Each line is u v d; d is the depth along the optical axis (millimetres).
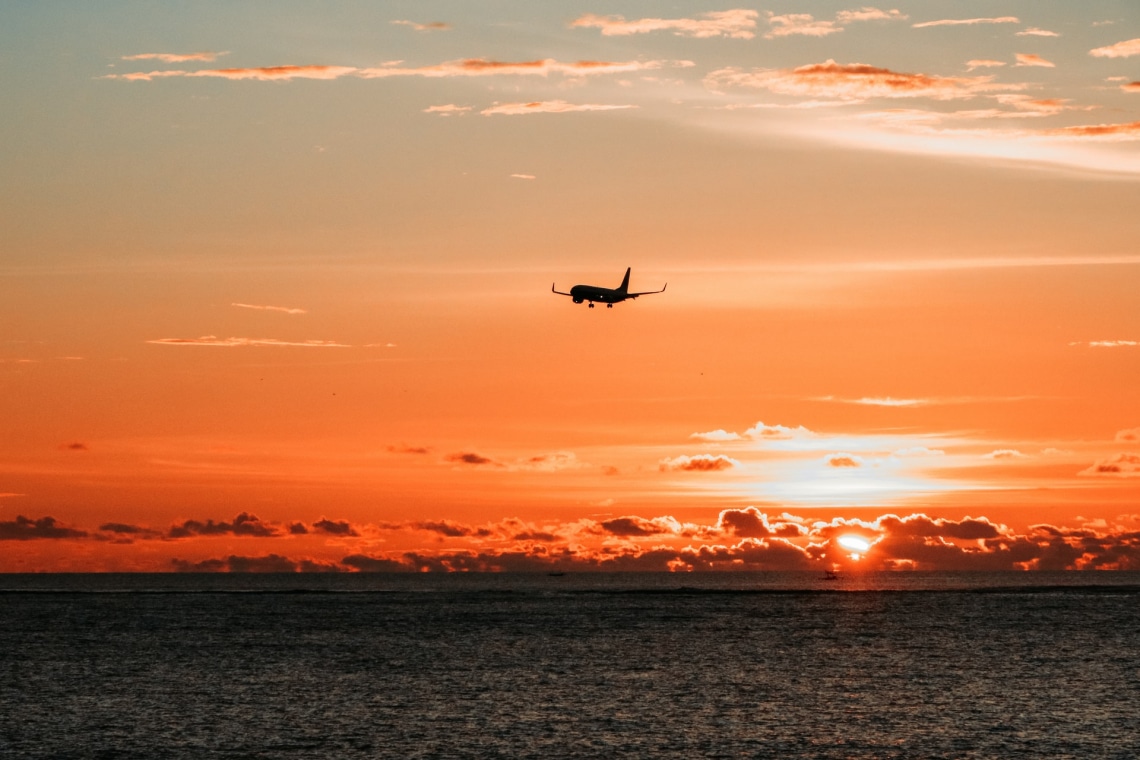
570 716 99500
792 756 83062
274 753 84375
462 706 105188
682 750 85062
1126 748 85438
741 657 147000
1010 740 88375
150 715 100312
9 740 89125
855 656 147625
